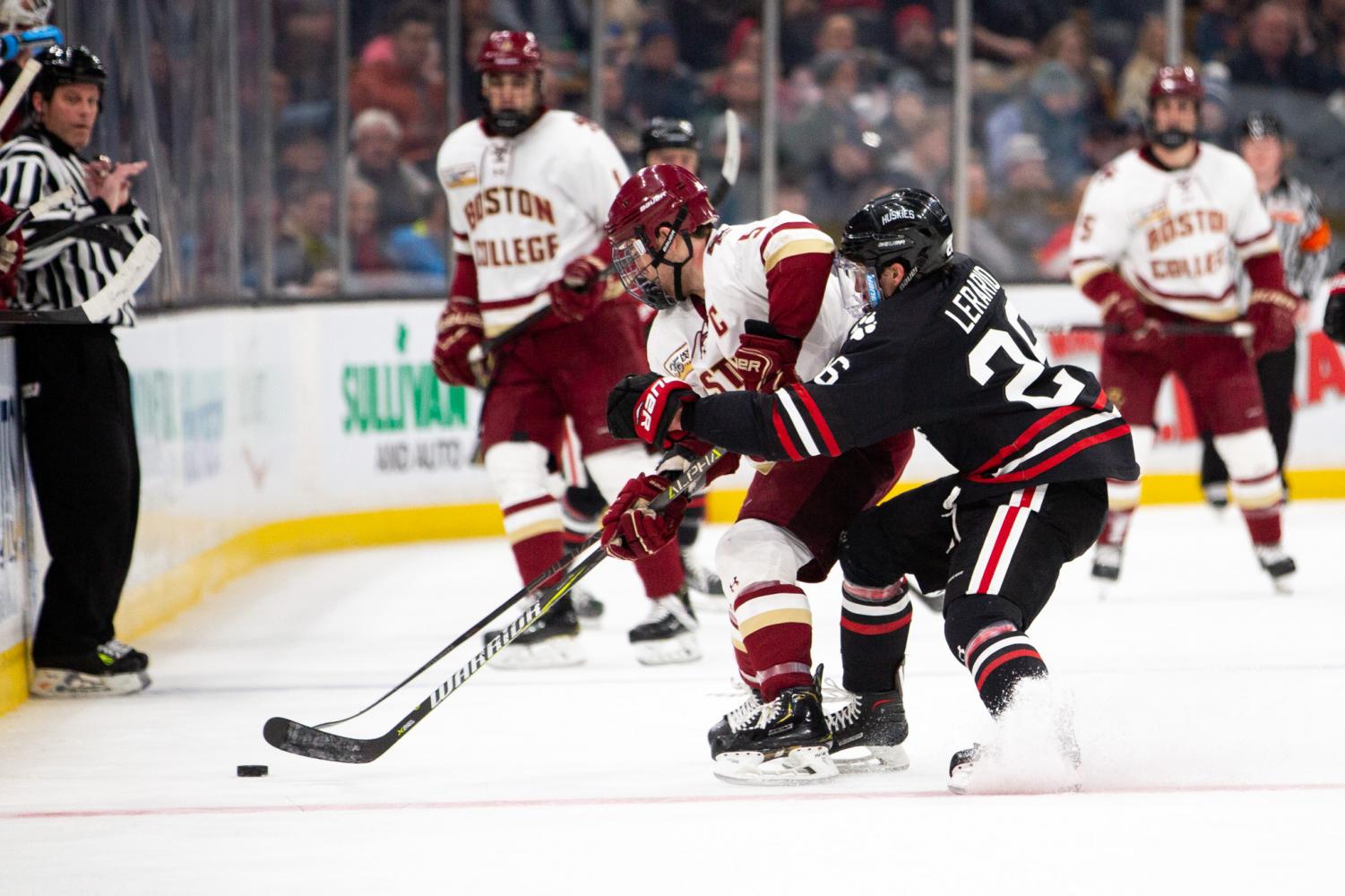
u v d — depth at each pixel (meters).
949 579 11.68
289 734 12.80
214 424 25.50
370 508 30.14
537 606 12.68
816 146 33.88
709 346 12.44
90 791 12.72
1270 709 14.90
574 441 21.41
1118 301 23.09
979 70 34.19
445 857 10.25
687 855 10.12
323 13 30.17
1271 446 22.97
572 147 18.27
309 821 11.41
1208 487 30.91
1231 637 19.50
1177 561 26.64
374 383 30.11
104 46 20.09
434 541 30.80
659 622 18.44
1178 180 23.25
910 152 34.12
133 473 17.69
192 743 14.66
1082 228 23.64
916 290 11.37
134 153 21.33
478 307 19.06
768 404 11.23
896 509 12.05
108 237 16.80
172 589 22.83
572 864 9.98
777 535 12.12
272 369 28.62
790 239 11.74
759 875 9.62
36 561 17.25
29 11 16.86
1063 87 34.31
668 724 14.97
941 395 11.26
